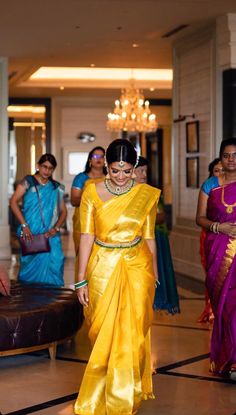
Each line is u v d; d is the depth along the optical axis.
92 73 18.67
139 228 4.37
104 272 4.32
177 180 12.14
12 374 5.32
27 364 5.61
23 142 21.72
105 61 14.46
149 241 4.48
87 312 4.41
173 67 12.30
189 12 9.90
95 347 4.27
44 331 5.59
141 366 4.28
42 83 18.55
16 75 16.20
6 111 13.75
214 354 5.30
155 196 4.41
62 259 7.63
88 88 18.94
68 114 21.14
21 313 5.45
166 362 5.70
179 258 11.72
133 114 17.39
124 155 4.27
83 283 4.41
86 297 4.42
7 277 6.16
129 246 4.35
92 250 4.42
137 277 4.34
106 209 4.32
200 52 10.98
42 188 7.59
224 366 5.14
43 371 5.40
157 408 4.54
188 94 11.59
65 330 5.82
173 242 12.03
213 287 5.25
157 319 7.51
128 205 4.33
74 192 7.41
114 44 12.51
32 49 13.02
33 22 10.73
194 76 11.28
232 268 5.18
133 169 4.33
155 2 9.40
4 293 6.06
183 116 11.59
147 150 21.59
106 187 4.37
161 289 7.16
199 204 5.62
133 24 10.80
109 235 4.34
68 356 5.86
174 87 12.26
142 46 12.69
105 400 4.18
